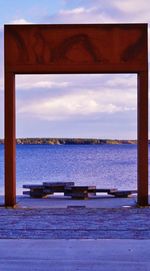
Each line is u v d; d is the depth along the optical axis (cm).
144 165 1744
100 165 7025
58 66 1758
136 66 1752
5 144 1752
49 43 1762
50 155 13012
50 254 956
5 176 1748
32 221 1387
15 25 1762
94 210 1636
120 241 1073
